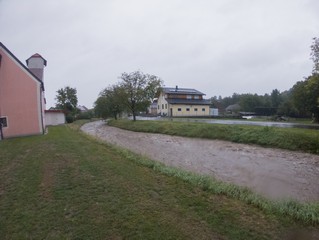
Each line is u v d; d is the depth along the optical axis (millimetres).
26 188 6516
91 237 4129
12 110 19875
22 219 4773
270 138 16766
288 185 8508
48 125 40312
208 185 6797
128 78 40812
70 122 52844
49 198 5797
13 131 19859
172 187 6609
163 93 66000
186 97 67062
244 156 13539
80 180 7160
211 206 5336
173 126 26938
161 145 18172
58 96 58188
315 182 8898
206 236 4125
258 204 5508
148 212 5016
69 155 10938
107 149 12969
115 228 4395
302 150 14422
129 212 5012
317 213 5117
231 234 4188
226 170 10562
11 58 19891
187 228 4379
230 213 5004
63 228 4422
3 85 19578
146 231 4289
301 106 40469
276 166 11250
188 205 5387
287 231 4355
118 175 7715
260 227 4445
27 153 11539
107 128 37750
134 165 9234
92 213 4984
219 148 16188
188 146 17406
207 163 11875
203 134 21562
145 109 42812
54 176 7594
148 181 7113
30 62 31328
